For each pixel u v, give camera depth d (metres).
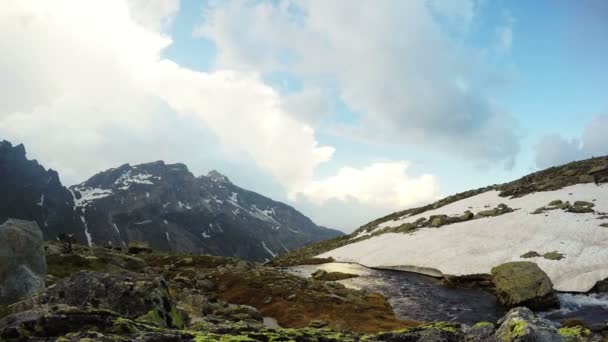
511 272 45.69
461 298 49.75
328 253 100.56
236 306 41.69
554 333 10.49
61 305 10.81
